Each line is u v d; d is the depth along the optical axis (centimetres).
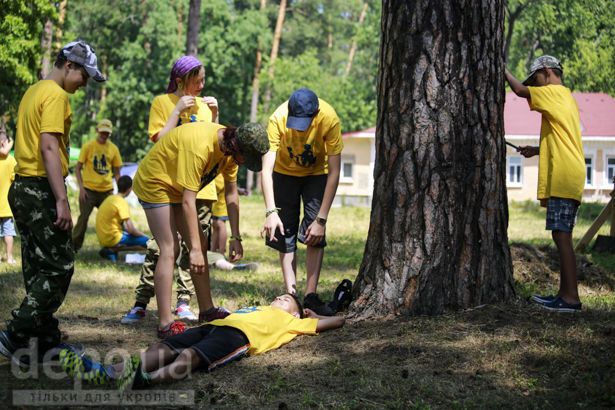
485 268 749
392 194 752
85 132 6119
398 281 744
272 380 590
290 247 838
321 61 7381
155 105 842
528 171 4116
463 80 743
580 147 765
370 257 770
